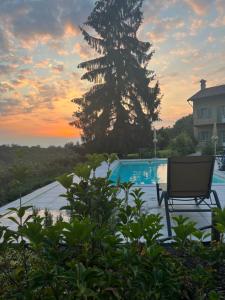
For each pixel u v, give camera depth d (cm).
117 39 2652
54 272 144
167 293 156
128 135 2555
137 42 2658
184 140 2780
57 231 150
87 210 242
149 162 1956
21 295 149
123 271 146
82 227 144
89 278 134
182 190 598
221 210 174
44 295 147
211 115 3659
